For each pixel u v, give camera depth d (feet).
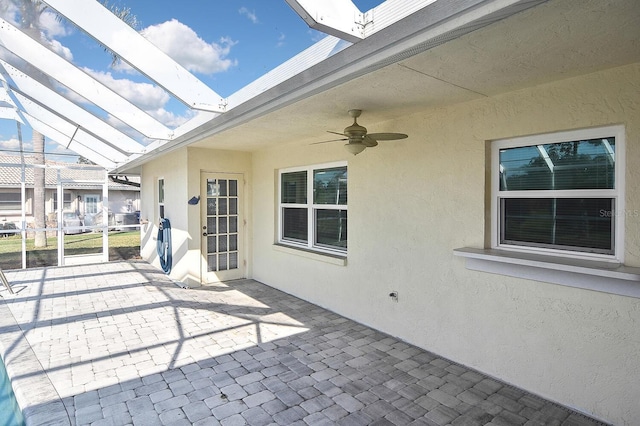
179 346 13.55
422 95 10.78
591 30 6.47
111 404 9.71
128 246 45.98
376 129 14.83
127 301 19.35
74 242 50.47
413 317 13.67
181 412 9.37
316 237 19.48
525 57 7.80
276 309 18.04
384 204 14.67
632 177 8.44
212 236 23.34
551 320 9.82
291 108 12.32
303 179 20.21
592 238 9.50
